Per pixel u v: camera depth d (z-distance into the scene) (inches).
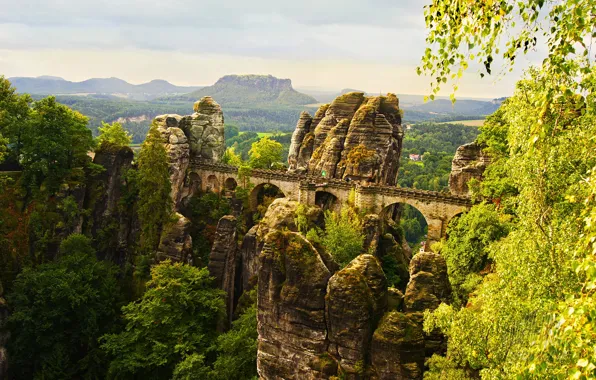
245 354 2064.5
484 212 2081.7
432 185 6850.4
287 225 2805.1
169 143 3698.3
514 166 1140.5
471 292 1852.9
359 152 3506.4
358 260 1461.6
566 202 861.2
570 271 786.8
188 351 2298.2
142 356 2272.4
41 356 2452.0
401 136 3954.2
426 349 1316.4
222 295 2758.4
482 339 971.3
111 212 3410.4
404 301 1451.8
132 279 3171.8
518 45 516.7
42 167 3024.1
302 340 1433.3
